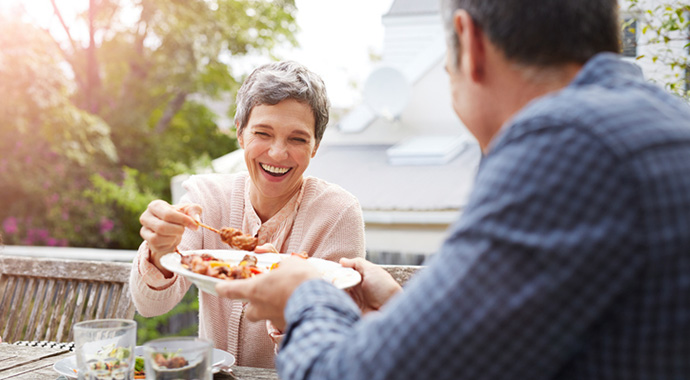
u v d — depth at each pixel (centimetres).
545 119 72
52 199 934
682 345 69
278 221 199
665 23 265
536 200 69
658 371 70
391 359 72
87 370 122
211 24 1145
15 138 913
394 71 707
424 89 746
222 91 1265
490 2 81
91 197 970
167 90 1216
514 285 68
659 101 76
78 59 1190
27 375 150
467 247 71
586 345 72
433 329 70
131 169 1092
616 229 67
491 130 89
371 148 767
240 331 192
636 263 67
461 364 70
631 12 275
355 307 90
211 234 200
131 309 212
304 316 86
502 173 72
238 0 1189
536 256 68
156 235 155
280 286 95
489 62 84
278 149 181
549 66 81
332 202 202
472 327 69
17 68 856
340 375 76
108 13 1185
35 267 229
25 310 226
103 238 973
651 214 67
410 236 592
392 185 646
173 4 1109
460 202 584
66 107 912
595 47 82
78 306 220
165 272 169
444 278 71
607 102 72
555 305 67
